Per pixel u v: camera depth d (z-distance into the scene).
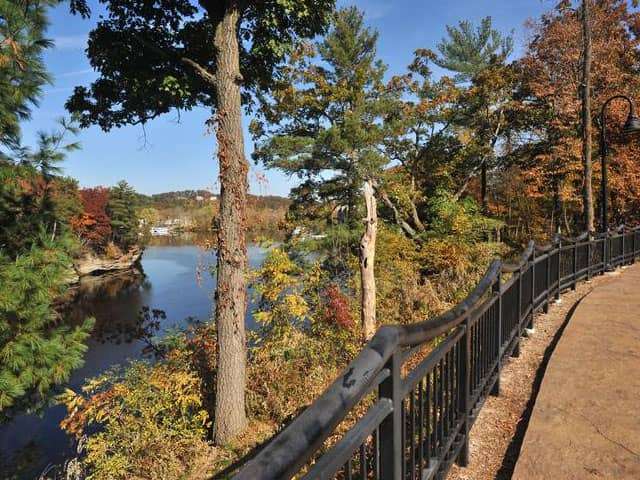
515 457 2.71
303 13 6.13
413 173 22.17
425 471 2.01
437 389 2.24
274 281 7.85
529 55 20.86
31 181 6.74
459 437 2.62
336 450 1.17
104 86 6.97
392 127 17.84
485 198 23.36
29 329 6.36
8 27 5.95
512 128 22.77
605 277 9.19
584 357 4.09
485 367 3.26
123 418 5.82
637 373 3.65
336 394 1.13
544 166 20.12
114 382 6.67
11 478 7.85
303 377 6.99
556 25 19.33
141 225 48.59
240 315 6.32
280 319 7.79
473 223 17.61
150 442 5.58
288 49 6.84
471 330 2.89
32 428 10.75
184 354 7.59
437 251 14.23
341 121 17.06
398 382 1.51
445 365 2.36
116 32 6.50
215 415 6.28
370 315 8.30
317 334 7.79
